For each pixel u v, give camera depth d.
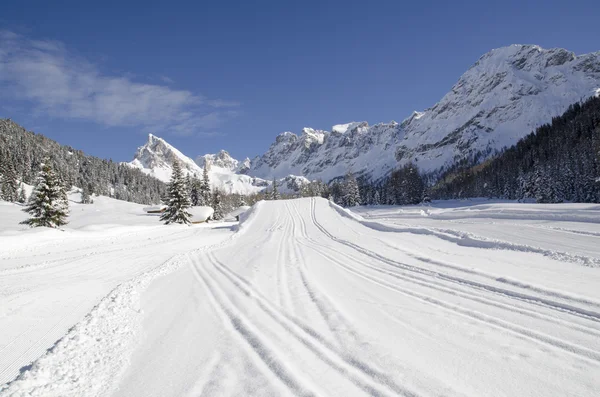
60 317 5.62
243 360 3.84
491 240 11.16
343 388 3.15
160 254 13.66
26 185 95.38
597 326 4.32
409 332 4.40
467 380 3.21
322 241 15.33
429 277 7.32
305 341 4.25
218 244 16.59
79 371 3.76
